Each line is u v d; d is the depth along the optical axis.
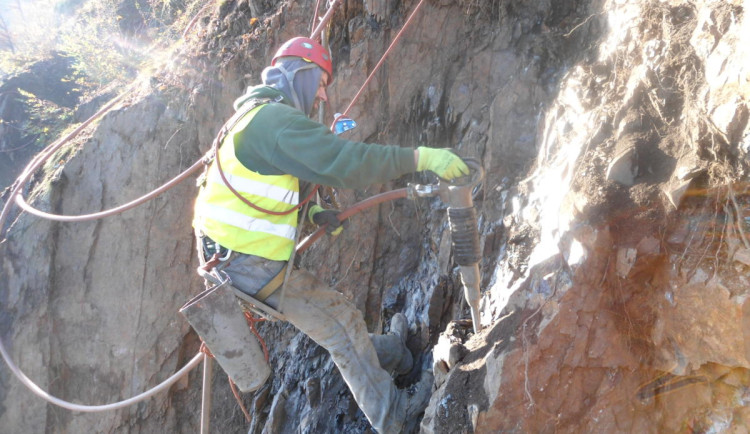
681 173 2.36
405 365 3.51
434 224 4.03
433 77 4.28
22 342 4.87
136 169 4.93
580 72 3.29
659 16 2.89
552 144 3.22
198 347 5.09
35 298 4.89
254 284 2.49
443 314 3.62
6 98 7.79
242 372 2.44
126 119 4.98
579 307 2.48
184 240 4.98
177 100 4.98
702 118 2.35
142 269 4.93
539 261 2.68
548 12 3.93
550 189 2.97
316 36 3.38
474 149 3.91
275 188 2.37
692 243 2.31
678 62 2.63
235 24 5.04
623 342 2.47
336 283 4.44
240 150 2.32
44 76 7.98
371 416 2.78
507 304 2.72
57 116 7.12
